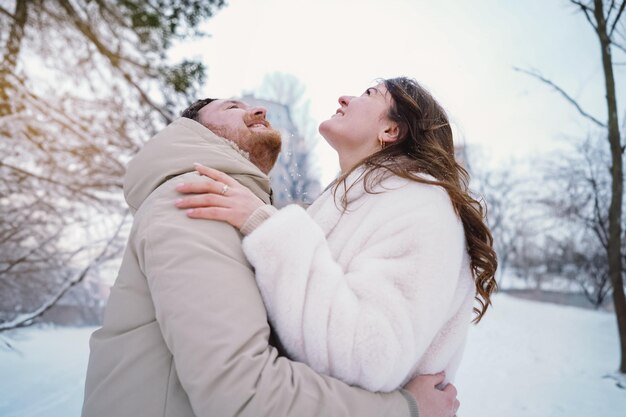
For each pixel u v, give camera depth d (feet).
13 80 17.87
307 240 3.10
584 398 14.79
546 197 47.93
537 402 14.19
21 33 19.69
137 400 3.04
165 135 3.99
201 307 2.81
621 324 18.85
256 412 2.61
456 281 3.34
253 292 3.01
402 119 4.41
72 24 21.18
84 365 16.20
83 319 29.55
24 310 23.43
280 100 54.95
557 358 21.67
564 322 36.88
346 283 3.08
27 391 12.68
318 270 3.02
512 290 73.41
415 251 3.21
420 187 3.64
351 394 2.81
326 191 4.63
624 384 16.53
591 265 46.60
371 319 2.89
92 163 20.43
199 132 4.08
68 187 19.53
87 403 3.25
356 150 4.65
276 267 3.04
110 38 22.57
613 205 18.90
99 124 21.57
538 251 77.46
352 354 2.86
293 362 2.88
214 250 3.04
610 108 18.12
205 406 2.68
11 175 18.28
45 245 20.89
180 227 3.11
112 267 24.54
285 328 2.97
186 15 22.30
